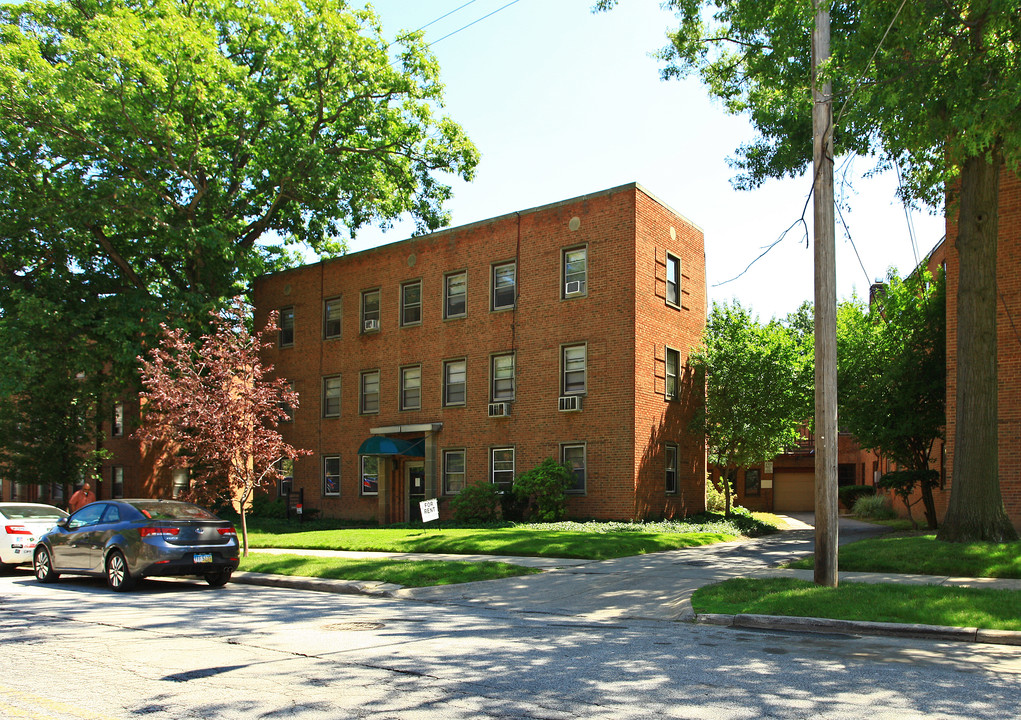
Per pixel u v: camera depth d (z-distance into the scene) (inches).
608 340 955.3
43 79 983.0
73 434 1144.2
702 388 1064.8
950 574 492.4
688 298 1060.5
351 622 388.5
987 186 577.0
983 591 398.0
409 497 1139.9
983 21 471.2
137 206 1032.8
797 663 287.4
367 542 754.2
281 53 1123.9
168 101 1037.8
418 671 274.1
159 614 419.5
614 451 935.7
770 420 997.2
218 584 571.2
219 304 1112.2
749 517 1055.0
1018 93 428.5
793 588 422.0
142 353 1075.9
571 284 999.6
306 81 1137.4
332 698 237.8
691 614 394.0
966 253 578.6
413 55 1179.3
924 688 250.7
